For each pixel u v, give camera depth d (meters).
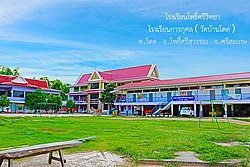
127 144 8.99
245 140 10.62
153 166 6.51
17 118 27.05
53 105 51.53
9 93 51.69
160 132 13.92
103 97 49.94
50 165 6.52
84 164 6.64
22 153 5.02
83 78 65.31
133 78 52.56
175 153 7.43
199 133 13.23
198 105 38.22
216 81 36.22
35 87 54.91
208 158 6.75
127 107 46.84
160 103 40.97
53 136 11.80
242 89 34.91
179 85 40.28
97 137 11.35
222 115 36.47
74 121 24.08
